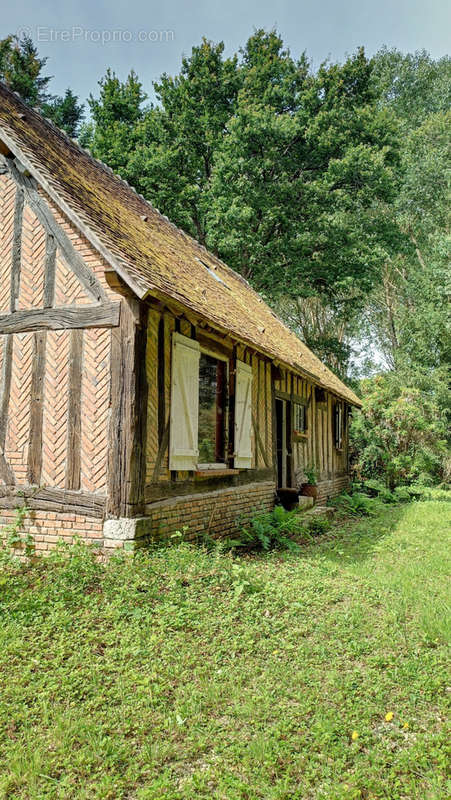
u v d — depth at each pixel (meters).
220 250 22.47
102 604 5.15
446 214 26.69
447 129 28.20
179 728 3.44
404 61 34.12
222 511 8.93
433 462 20.59
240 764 3.14
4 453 7.02
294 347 15.72
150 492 6.64
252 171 21.62
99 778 3.01
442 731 3.51
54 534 6.59
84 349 6.66
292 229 22.72
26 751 3.19
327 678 4.14
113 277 6.14
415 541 9.57
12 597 5.29
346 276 23.20
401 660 4.49
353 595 6.07
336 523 12.13
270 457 11.52
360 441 21.55
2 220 7.35
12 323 7.14
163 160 22.02
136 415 6.32
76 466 6.55
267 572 6.74
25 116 9.56
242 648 4.54
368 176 21.58
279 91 22.97
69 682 3.89
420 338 26.33
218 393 9.20
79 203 7.12
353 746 3.32
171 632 4.72
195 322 7.52
